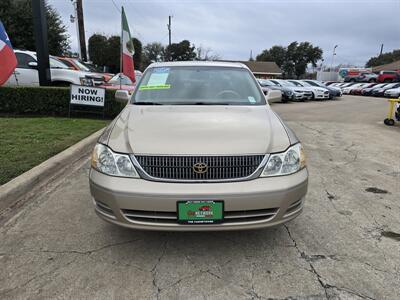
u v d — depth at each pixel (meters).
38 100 9.48
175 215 2.60
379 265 2.80
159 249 3.01
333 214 3.78
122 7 9.79
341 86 39.06
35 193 4.25
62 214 3.68
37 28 9.92
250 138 2.83
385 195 4.41
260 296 2.43
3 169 4.60
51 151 5.61
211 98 3.87
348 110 16.47
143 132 2.90
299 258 2.90
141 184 2.61
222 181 2.63
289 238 3.22
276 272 2.71
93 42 40.62
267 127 3.05
